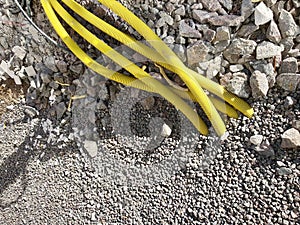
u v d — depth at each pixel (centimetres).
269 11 110
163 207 113
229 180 111
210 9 111
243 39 111
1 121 139
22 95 140
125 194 118
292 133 107
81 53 119
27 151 132
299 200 104
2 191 130
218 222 107
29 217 123
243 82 113
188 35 111
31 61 136
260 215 105
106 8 118
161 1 113
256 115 114
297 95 112
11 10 132
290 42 111
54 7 121
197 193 112
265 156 110
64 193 123
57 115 133
